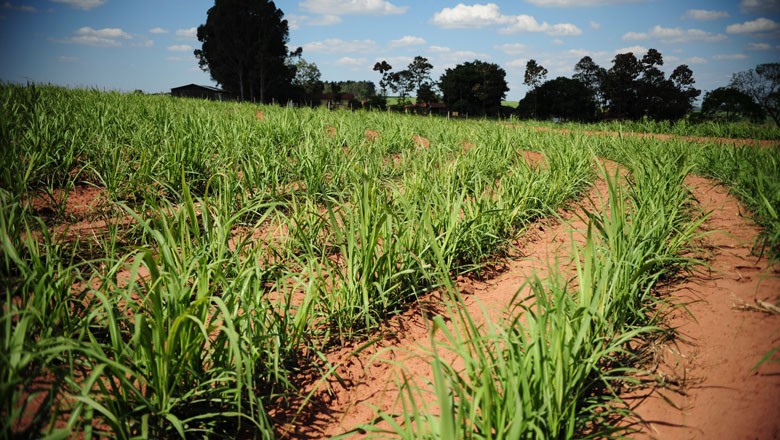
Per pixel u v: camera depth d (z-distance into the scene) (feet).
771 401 7.17
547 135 37.73
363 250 10.89
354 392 9.20
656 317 10.15
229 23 209.67
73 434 6.77
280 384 9.18
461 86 268.00
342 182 20.40
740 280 11.18
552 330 7.21
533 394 6.72
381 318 11.44
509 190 18.07
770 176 15.49
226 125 28.43
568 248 15.43
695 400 7.68
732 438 6.73
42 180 18.37
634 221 11.43
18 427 6.60
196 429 7.32
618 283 9.91
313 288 10.53
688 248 13.33
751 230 14.57
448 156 27.94
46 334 7.64
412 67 337.52
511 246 15.61
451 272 13.92
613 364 9.01
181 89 242.37
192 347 7.39
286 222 13.61
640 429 7.30
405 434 6.62
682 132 64.69
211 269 8.96
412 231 13.16
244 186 18.26
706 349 8.89
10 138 18.94
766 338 8.72
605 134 41.22
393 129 35.22
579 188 21.48
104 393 6.61
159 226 13.56
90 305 8.57
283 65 224.53
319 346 10.43
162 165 18.81
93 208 16.62
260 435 7.97
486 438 6.14
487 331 10.52
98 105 32.07
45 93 38.63
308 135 24.29
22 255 10.86
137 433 6.93
